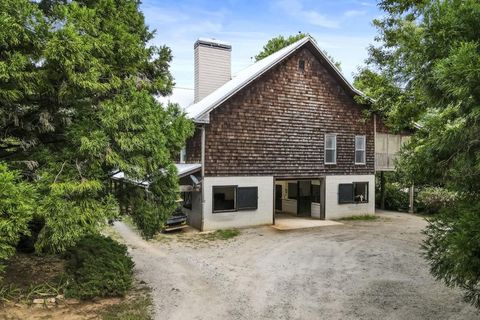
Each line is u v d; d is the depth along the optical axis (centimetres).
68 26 602
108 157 673
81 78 623
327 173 1830
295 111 1738
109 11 813
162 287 844
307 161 1773
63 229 622
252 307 732
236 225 1596
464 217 432
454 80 388
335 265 1027
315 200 1919
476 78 366
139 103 724
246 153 1619
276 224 1683
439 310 705
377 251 1182
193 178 1520
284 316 689
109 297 762
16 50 593
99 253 838
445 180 542
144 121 718
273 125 1681
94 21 702
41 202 613
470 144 478
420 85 528
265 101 1662
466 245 405
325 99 1823
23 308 668
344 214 1875
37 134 774
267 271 975
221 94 1628
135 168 725
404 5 1045
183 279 905
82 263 800
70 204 641
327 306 734
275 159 1689
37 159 711
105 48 687
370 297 779
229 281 892
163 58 1023
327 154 1842
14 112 671
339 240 1356
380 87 1510
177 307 728
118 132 695
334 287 845
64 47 584
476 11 415
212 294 803
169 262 1066
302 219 1836
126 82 784
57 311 677
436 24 456
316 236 1431
